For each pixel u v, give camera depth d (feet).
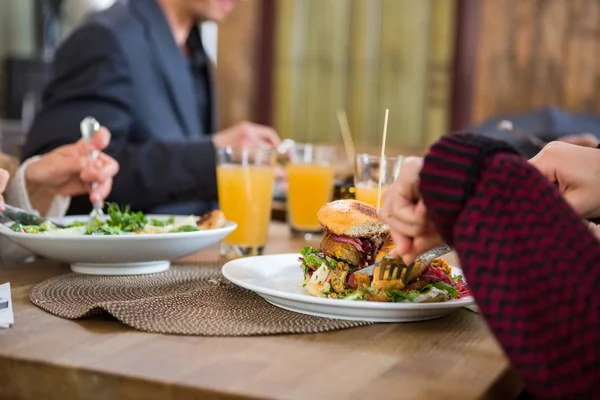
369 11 12.19
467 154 2.22
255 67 12.87
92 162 4.54
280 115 12.86
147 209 6.93
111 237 3.59
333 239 3.20
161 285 3.58
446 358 2.52
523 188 2.13
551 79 11.20
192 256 4.62
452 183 2.19
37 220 4.27
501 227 2.10
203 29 13.67
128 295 3.32
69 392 2.32
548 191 2.11
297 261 3.82
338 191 5.91
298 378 2.25
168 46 7.83
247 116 13.00
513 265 2.05
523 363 1.99
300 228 5.82
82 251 3.66
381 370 2.36
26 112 14.79
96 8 15.24
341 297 3.10
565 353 1.96
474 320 3.08
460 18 11.61
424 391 2.17
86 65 7.20
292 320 2.90
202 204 7.89
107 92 7.13
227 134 6.98
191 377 2.22
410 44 12.00
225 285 3.49
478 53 11.56
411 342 2.71
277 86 12.83
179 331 2.70
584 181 2.81
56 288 3.44
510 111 11.46
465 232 2.12
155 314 2.91
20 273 3.92
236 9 12.85
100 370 2.27
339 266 3.14
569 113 10.64
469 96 11.66
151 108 7.55
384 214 2.50
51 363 2.33
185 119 7.94
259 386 2.16
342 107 12.51
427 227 2.39
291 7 12.59
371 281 3.09
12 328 2.76
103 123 7.02
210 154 6.68
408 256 2.47
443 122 11.90
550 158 2.88
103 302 2.97
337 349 2.59
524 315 2.01
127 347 2.53
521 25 11.30
